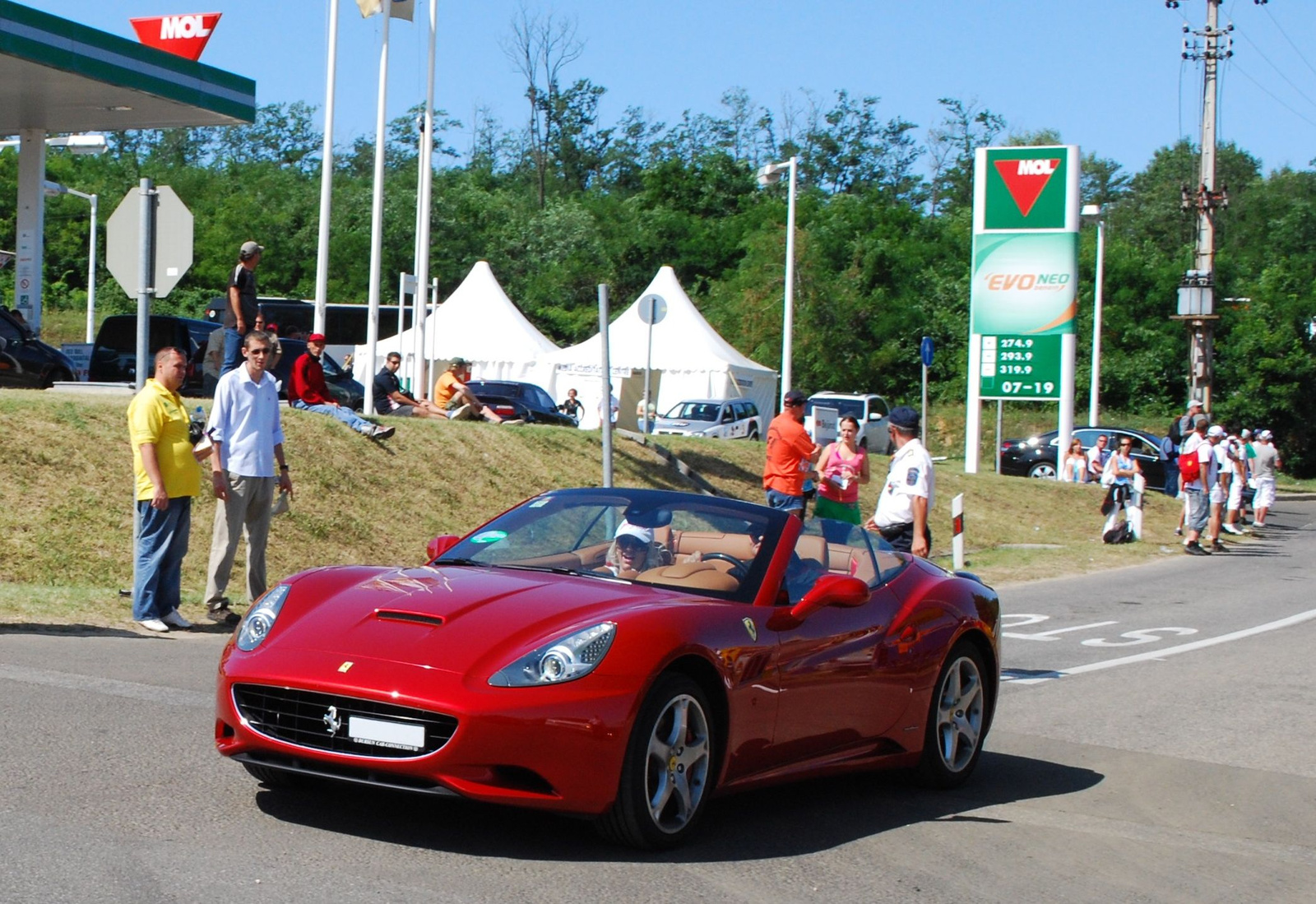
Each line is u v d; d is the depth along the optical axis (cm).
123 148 9538
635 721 493
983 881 520
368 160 9694
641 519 620
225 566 1029
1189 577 1936
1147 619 1457
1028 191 2973
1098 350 3859
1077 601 1611
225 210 7225
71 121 2500
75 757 591
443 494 1666
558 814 488
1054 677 1063
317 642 505
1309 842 617
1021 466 3475
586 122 9706
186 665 838
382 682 478
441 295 7362
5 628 915
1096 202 10056
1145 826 630
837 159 9744
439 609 519
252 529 1045
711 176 8138
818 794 653
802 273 5709
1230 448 2745
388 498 1588
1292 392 5141
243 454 1023
